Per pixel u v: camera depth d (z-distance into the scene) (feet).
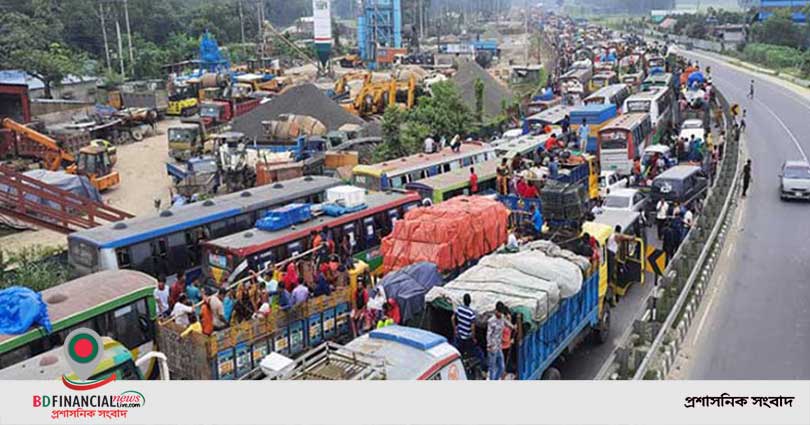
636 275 74.28
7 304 49.65
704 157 127.54
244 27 427.33
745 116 193.57
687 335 64.44
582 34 528.63
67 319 51.16
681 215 88.33
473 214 72.02
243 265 66.03
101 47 312.71
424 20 557.74
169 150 165.58
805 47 350.64
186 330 54.80
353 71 321.11
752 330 65.10
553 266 53.62
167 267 71.87
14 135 142.92
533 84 269.23
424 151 128.57
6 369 41.01
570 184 80.84
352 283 65.98
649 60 273.95
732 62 347.97
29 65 222.69
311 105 169.58
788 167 116.47
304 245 71.61
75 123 182.70
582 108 139.54
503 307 46.44
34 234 111.86
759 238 94.27
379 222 80.79
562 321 54.19
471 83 205.67
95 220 108.06
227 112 201.67
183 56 333.21
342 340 64.18
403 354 39.88
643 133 133.69
